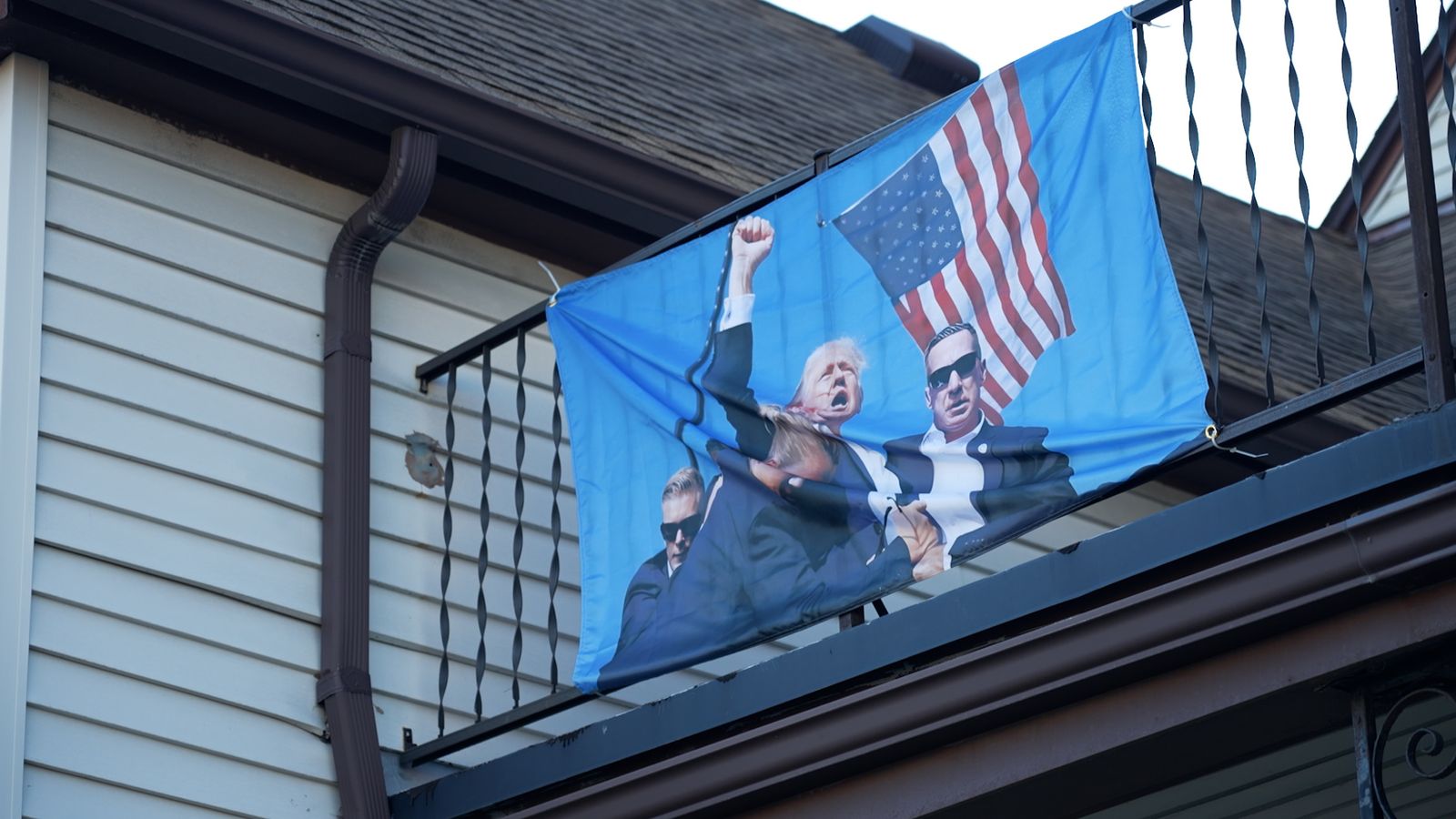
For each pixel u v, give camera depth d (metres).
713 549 5.29
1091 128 4.71
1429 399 3.96
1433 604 3.90
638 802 5.04
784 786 4.84
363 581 6.06
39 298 5.80
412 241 6.74
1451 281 9.69
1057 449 4.57
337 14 6.73
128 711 5.59
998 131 4.91
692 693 5.15
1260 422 4.21
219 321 6.18
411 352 6.58
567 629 6.61
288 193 6.48
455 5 7.71
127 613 5.68
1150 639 4.20
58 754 5.43
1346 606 4.00
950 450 4.80
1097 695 4.41
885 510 4.90
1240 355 8.54
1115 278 4.58
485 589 6.44
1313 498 4.07
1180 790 6.30
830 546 5.02
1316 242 11.90
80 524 5.68
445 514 6.20
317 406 6.29
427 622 6.27
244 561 5.96
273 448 6.14
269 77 6.14
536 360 6.94
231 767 5.72
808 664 4.92
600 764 5.29
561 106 7.18
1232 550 4.24
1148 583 4.38
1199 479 8.48
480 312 6.83
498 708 6.33
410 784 5.97
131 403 5.90
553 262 7.12
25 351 5.71
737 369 5.39
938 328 4.93
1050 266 4.71
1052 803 4.62
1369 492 3.99
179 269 6.15
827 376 5.16
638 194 6.80
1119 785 4.55
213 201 6.30
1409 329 10.47
